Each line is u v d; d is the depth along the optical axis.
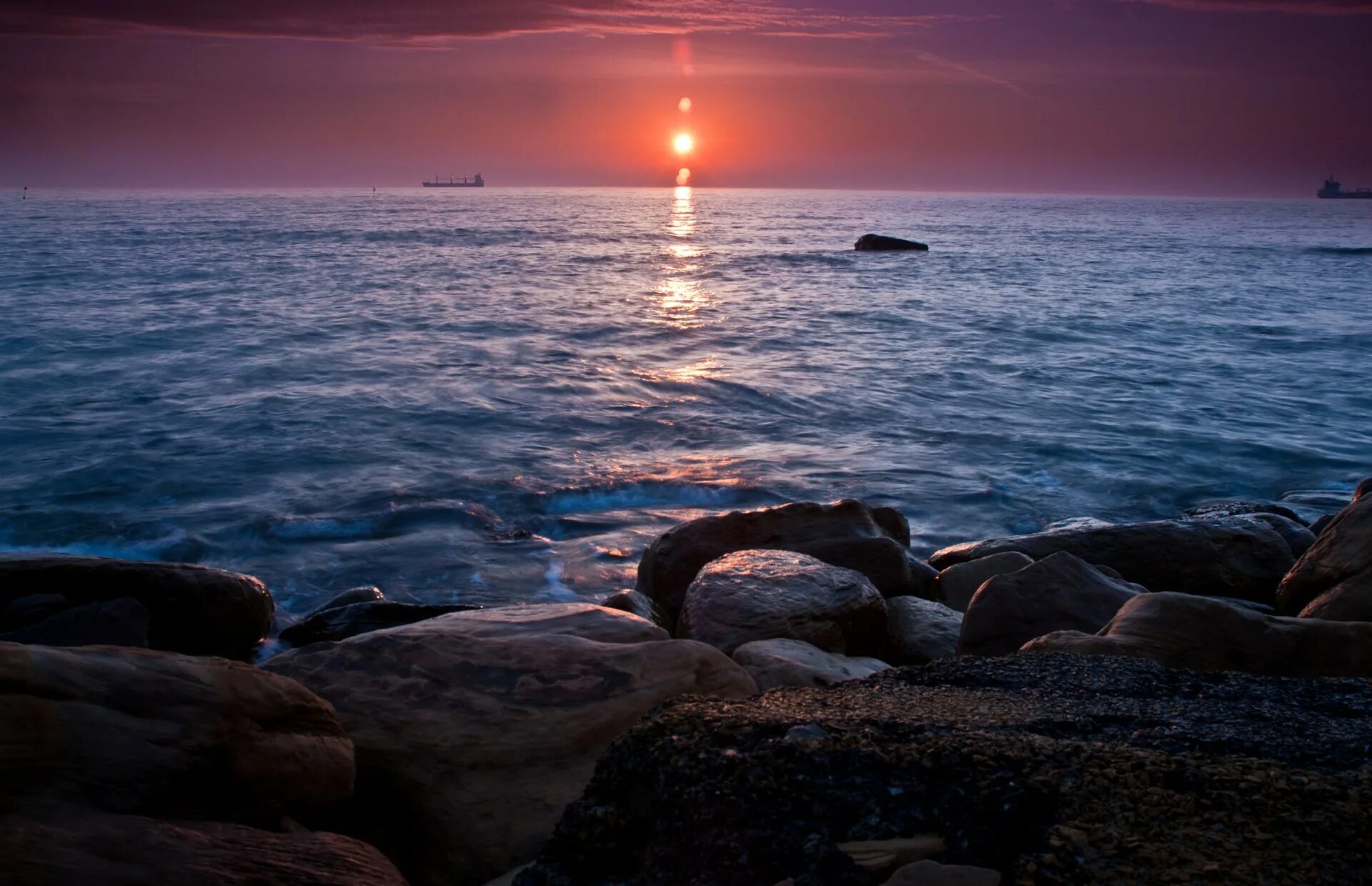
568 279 39.16
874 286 38.75
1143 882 1.66
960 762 1.99
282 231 73.56
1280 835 1.75
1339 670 3.37
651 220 107.12
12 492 10.84
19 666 2.13
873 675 2.69
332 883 2.16
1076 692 2.49
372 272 40.59
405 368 18.33
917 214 144.88
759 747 2.09
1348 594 4.87
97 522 9.84
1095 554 7.30
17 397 15.45
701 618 4.98
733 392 16.86
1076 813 1.83
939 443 13.81
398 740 2.98
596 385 17.16
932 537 9.98
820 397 16.70
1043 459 13.11
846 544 6.75
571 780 2.92
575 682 3.12
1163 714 2.31
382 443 12.96
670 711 2.30
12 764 2.01
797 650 4.33
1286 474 12.74
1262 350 22.95
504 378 17.56
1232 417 15.88
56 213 101.94
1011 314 29.33
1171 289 38.78
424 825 2.86
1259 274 46.94
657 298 32.34
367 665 3.21
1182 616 3.52
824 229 93.00
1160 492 11.85
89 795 2.09
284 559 8.97
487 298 31.03
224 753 2.35
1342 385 18.75
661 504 10.82
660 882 1.92
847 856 1.82
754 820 1.93
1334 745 2.11
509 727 3.01
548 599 8.06
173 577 5.58
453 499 10.59
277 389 16.20
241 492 10.87
